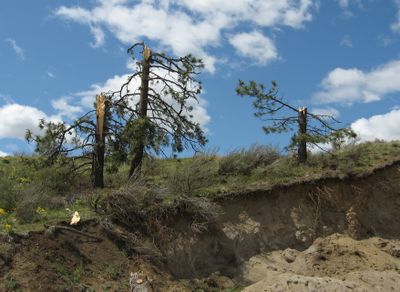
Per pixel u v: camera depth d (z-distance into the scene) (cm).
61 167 2167
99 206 1802
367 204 2234
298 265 1906
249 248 1908
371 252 2025
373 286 1792
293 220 2038
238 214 1962
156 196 1845
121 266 1631
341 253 1980
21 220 1691
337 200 2159
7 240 1529
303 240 2009
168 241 1775
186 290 1670
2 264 1460
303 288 1675
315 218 2080
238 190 2003
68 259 1570
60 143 2178
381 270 1917
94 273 1570
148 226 1772
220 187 2036
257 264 1867
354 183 2236
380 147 2572
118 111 2220
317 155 2392
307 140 2281
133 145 2167
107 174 2317
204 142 2306
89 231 1688
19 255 1504
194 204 1847
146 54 2294
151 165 2291
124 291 1544
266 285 1719
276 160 2352
